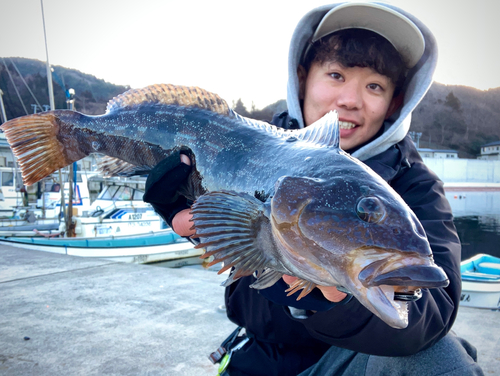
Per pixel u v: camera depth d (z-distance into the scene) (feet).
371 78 5.74
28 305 11.30
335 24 5.93
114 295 12.33
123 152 5.56
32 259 17.40
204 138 4.69
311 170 3.49
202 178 4.54
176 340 9.20
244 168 4.13
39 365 7.86
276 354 5.68
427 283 2.62
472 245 70.18
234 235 3.57
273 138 4.27
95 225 41.91
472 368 4.56
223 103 4.85
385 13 5.57
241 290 5.70
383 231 2.93
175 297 12.22
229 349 6.16
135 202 44.19
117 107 5.71
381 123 6.14
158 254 42.19
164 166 4.54
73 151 6.00
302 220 3.17
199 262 44.60
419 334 4.12
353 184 3.19
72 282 13.70
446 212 5.26
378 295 2.77
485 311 11.10
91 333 9.48
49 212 45.06
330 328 4.02
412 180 5.53
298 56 6.36
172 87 5.27
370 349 4.19
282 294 4.25
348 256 2.98
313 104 6.14
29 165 5.85
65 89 42.50
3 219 43.42
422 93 5.72
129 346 8.83
